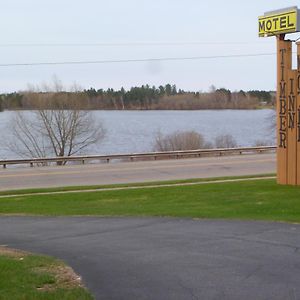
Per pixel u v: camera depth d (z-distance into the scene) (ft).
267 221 38.17
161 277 23.21
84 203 56.39
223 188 63.82
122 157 117.39
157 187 69.72
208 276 23.15
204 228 36.04
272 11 62.34
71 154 155.53
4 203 57.88
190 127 283.18
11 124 231.30
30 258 27.43
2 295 20.10
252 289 21.01
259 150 133.80
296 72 61.16
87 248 30.60
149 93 366.43
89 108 172.04
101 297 20.48
